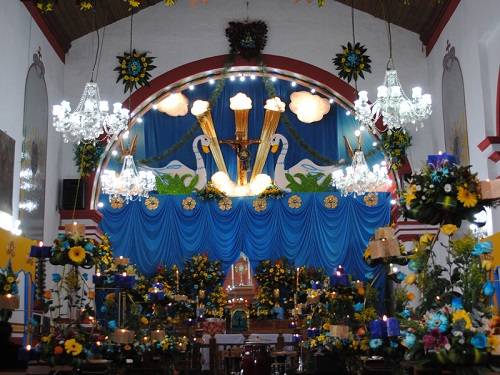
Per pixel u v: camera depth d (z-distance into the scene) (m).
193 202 18.19
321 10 18.41
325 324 10.04
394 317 7.23
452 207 6.18
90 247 8.88
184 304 15.72
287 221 18.05
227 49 18.17
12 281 8.65
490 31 13.43
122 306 10.31
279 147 18.69
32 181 14.88
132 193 16.55
